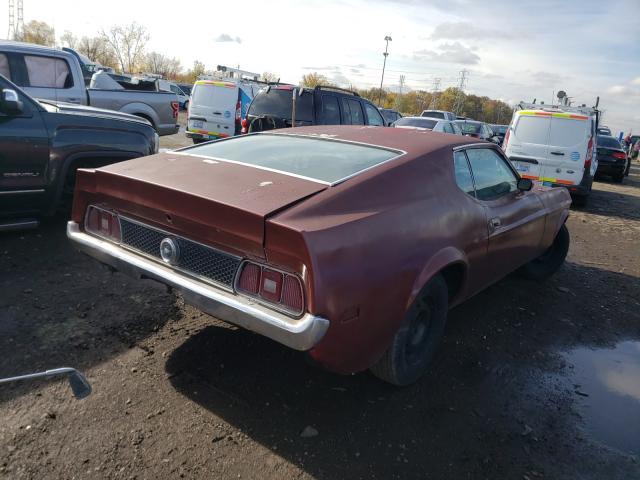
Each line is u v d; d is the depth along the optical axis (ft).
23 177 15.43
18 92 15.31
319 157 10.32
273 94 30.58
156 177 9.24
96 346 10.51
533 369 11.54
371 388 10.05
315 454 8.07
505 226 12.64
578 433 9.31
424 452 8.39
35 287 12.87
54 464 7.38
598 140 60.29
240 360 10.51
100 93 31.22
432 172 10.34
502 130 87.04
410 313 9.30
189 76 239.30
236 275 7.96
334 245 7.49
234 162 10.29
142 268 9.03
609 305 16.14
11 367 9.48
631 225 30.99
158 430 8.25
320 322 7.23
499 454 8.52
